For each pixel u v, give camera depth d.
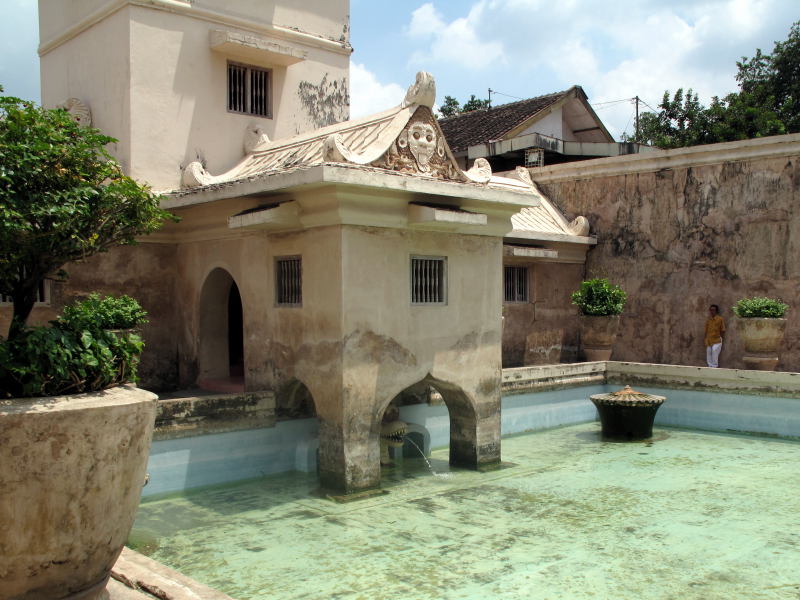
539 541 6.27
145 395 3.89
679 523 6.77
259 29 11.32
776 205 12.38
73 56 11.25
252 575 5.46
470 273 8.68
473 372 8.70
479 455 8.78
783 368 12.31
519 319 13.93
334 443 7.55
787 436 10.70
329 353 7.53
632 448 10.14
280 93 11.65
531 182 15.44
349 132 8.77
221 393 9.38
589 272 14.84
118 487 3.65
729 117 21.78
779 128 20.27
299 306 7.97
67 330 3.95
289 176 7.14
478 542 6.23
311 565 5.67
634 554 5.96
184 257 10.05
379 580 5.38
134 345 4.18
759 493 7.79
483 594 5.13
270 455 8.41
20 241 3.92
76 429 3.44
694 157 13.27
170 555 5.88
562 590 5.22
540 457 9.55
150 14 10.15
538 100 21.23
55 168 3.95
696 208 13.33
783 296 12.32
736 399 11.23
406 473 8.62
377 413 7.72
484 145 18.41
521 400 11.25
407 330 7.97
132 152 9.96
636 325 14.13
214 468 7.90
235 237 9.02
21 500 3.34
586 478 8.44
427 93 7.93
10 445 3.29
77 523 3.51
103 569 3.76
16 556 3.38
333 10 12.48
